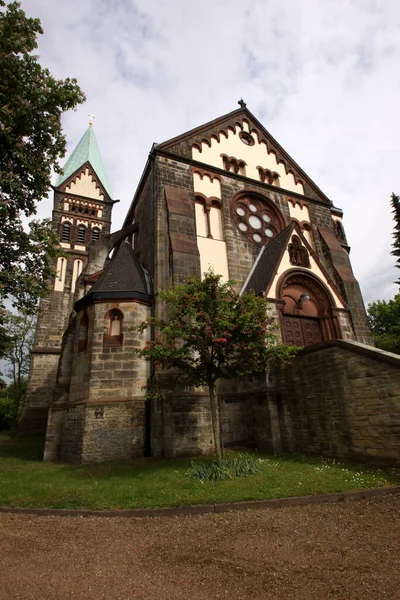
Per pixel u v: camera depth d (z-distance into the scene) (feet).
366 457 36.60
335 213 97.45
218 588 15.53
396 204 100.22
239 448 51.16
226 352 38.58
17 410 144.66
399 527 21.13
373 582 15.44
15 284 49.44
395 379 34.53
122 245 70.64
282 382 49.85
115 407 49.90
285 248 63.98
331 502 26.63
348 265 79.15
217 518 24.25
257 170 85.76
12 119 47.26
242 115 90.48
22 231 50.52
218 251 70.74
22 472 41.42
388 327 155.22
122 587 15.81
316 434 43.73
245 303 39.70
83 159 162.61
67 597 15.02
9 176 47.98
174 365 38.96
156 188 69.92
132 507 26.27
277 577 16.29
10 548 20.36
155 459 46.26
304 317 63.36
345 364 40.42
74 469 41.93
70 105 53.01
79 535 22.21
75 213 146.20
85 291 79.36
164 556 18.86
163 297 40.52
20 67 48.52
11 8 48.29
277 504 26.30
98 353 52.75
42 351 111.75
